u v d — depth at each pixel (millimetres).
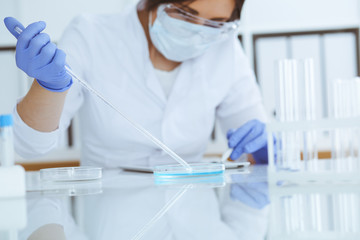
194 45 1428
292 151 933
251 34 4582
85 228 454
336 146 946
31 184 959
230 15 1388
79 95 1534
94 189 823
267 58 4598
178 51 1463
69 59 1494
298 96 940
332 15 4551
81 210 577
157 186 844
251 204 604
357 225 447
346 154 939
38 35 998
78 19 1628
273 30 4562
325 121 892
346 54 4555
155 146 1574
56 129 1249
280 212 535
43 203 651
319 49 4555
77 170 1017
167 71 1631
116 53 1547
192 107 1596
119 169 1434
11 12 4480
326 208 551
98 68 1542
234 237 406
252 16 4586
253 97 1754
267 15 4582
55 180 1015
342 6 4539
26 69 1022
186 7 1339
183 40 1409
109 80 1545
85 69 1547
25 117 1193
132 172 1255
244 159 1569
